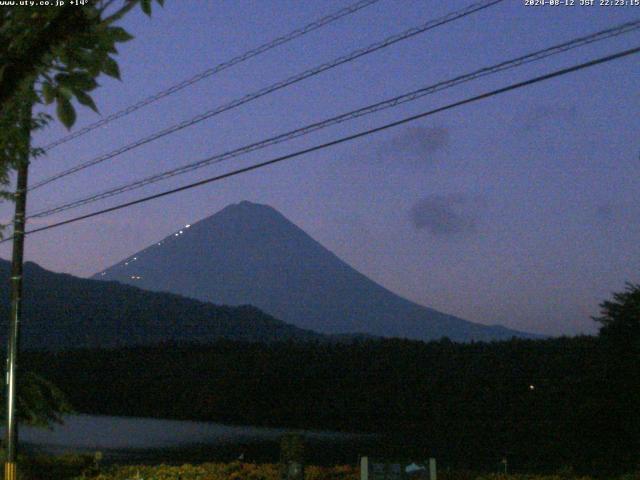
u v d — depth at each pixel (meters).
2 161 8.62
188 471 19.77
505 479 17.50
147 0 6.45
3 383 22.44
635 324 25.53
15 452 17.77
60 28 6.45
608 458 25.77
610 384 25.98
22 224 17.83
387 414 41.47
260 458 29.48
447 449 30.44
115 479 19.89
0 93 6.57
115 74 6.62
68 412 24.39
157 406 51.16
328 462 26.92
